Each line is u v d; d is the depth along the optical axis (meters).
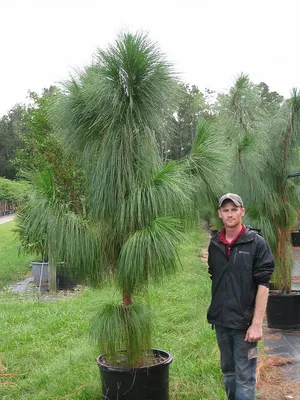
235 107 6.87
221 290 3.55
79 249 3.60
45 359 5.31
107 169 3.61
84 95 3.63
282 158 6.64
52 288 9.64
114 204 3.64
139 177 3.65
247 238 3.51
